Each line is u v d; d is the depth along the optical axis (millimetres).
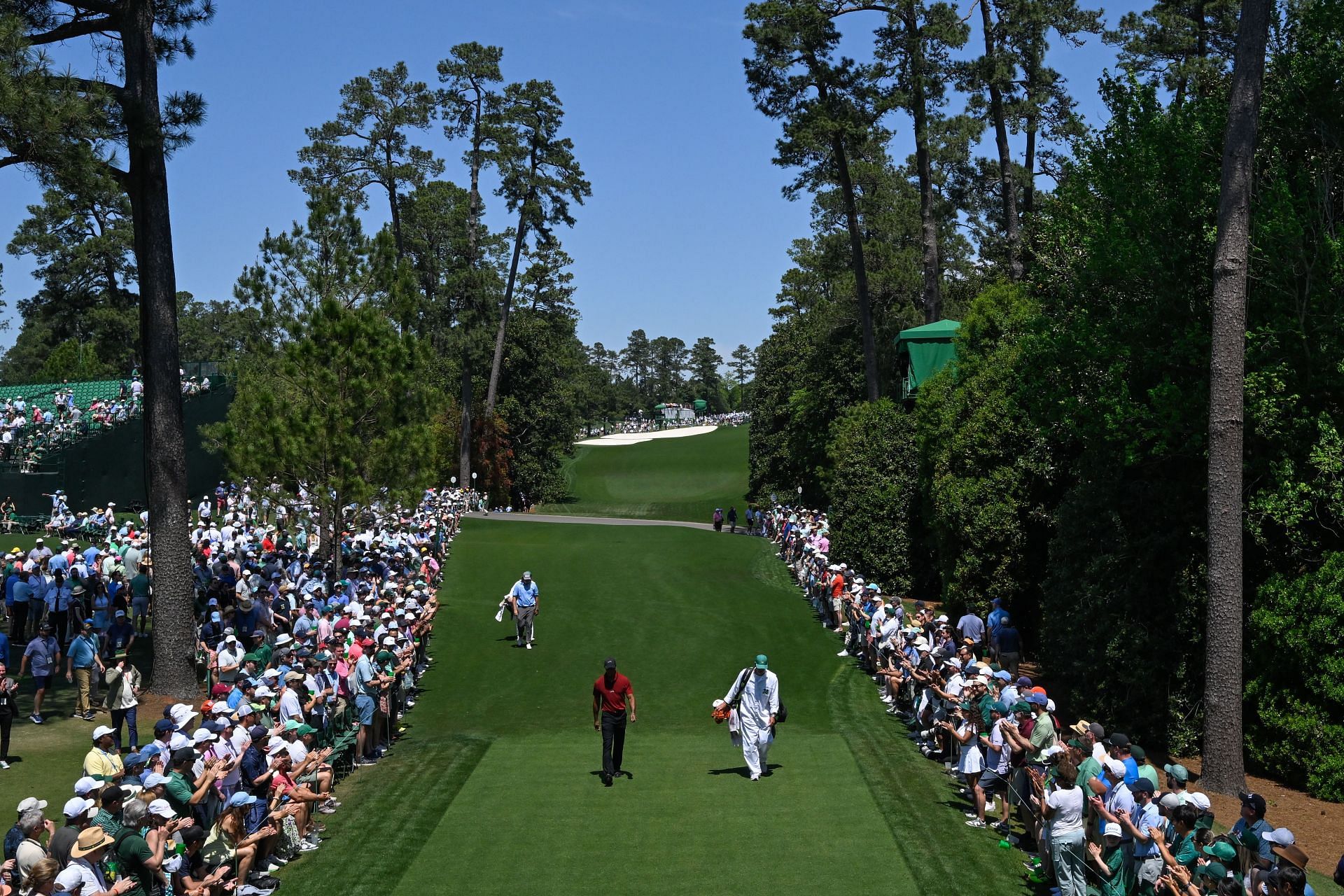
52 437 46844
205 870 11047
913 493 33406
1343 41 18469
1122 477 20453
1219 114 20234
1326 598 16656
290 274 31219
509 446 72875
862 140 42906
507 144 63219
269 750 12852
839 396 52438
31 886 8539
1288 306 18156
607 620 29438
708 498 81312
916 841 13180
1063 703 21766
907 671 19984
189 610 21891
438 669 24547
